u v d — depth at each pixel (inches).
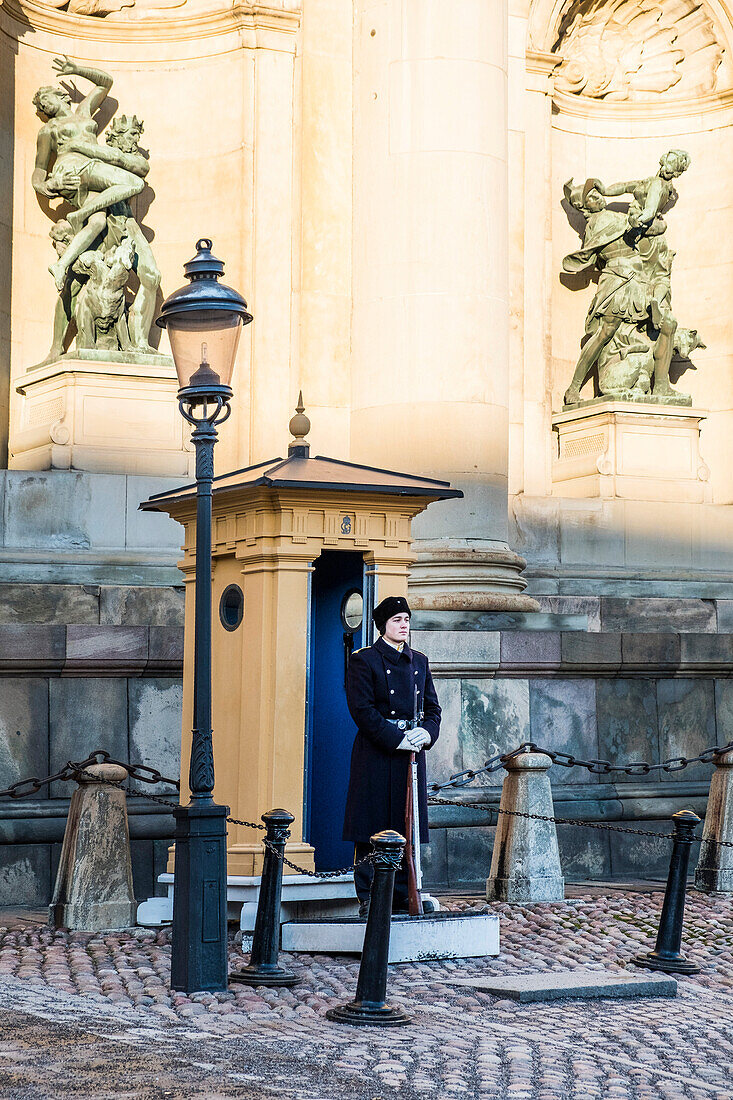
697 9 935.7
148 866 591.2
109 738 595.5
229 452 813.9
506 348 725.9
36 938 462.0
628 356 899.4
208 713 390.6
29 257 809.5
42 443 762.2
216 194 836.0
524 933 489.7
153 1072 286.8
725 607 871.1
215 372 399.9
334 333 824.3
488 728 657.6
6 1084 274.4
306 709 452.4
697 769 709.3
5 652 576.7
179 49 845.2
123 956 428.1
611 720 689.0
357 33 749.9
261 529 454.3
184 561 490.0
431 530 703.1
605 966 441.1
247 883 438.6
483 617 686.5
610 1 930.7
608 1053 336.2
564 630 704.4
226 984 380.2
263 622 452.1
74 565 717.3
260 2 823.7
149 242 839.1
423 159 713.0
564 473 899.4
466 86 716.0
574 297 931.3
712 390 932.6
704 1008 393.1
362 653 434.6
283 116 831.1
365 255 727.1
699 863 606.2
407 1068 307.0
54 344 779.4
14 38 807.1
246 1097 271.1
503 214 725.9
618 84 948.6
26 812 570.3
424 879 623.2
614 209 928.3
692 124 948.6
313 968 410.9
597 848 668.7
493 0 727.1
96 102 799.7
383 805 432.1
